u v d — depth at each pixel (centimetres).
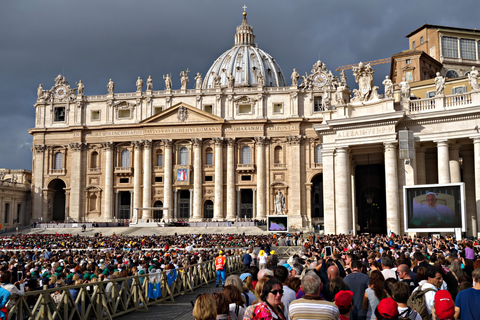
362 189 5481
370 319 1102
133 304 2033
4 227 10069
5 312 1216
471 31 7694
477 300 941
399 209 4403
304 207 9931
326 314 849
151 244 4838
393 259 1802
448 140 4272
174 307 2133
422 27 7819
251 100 10312
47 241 5934
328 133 4912
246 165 10125
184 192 10744
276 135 10144
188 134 10300
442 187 3791
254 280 1394
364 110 4647
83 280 1819
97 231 8862
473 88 4203
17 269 2164
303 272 1522
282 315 912
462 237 4084
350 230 4622
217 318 923
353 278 1218
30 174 13025
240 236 6388
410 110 4503
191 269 2705
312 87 10175
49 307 1445
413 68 7144
